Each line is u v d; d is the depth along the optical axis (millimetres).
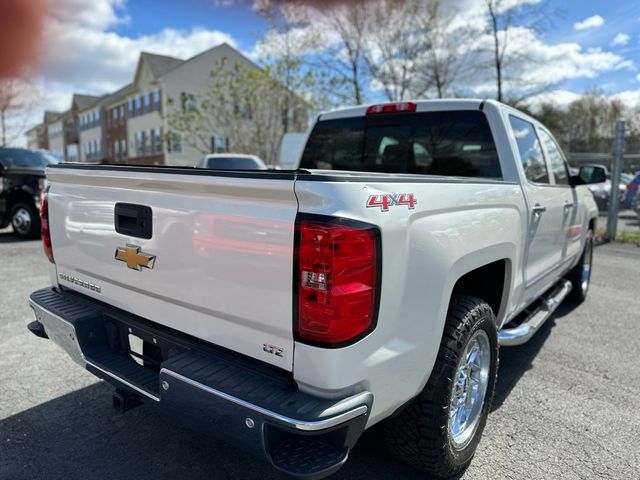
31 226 10016
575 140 29031
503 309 3020
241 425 1733
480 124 3527
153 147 39031
